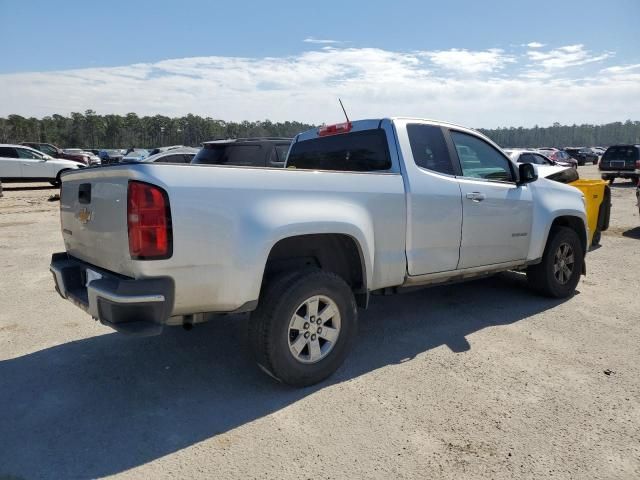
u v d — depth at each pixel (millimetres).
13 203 16266
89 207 3285
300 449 2789
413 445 2816
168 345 4332
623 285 6203
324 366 3549
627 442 2830
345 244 3768
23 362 3984
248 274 3111
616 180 26953
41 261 7688
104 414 3178
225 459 2703
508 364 3867
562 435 2900
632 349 4145
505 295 5789
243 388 3523
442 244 4328
